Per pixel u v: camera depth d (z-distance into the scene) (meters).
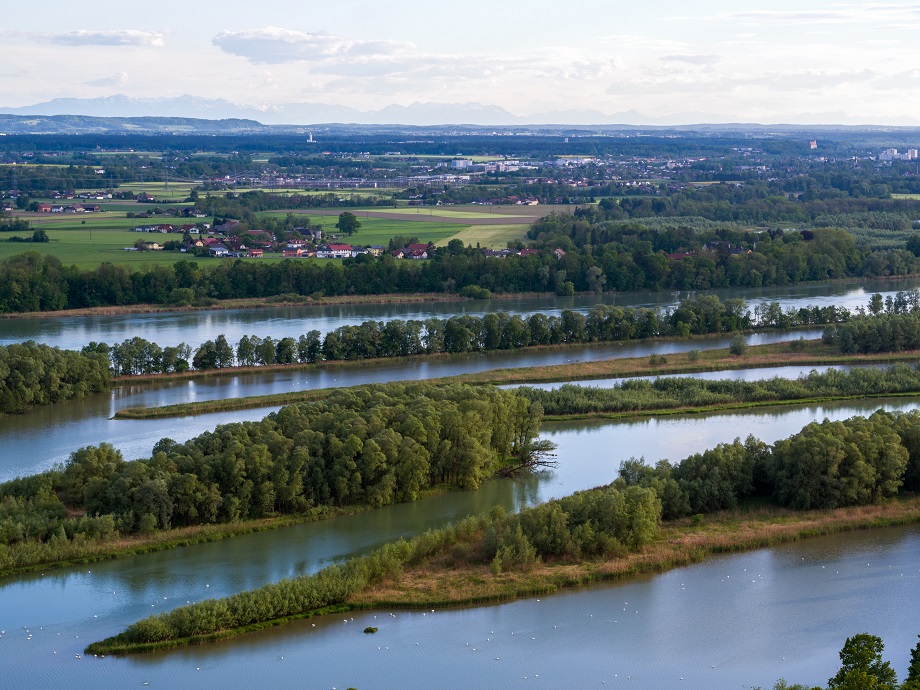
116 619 136.88
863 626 139.12
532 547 154.12
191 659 128.75
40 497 163.25
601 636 135.75
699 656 131.62
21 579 146.75
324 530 165.25
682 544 160.00
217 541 160.12
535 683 125.12
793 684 125.31
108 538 155.75
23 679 123.56
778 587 149.50
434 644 133.12
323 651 131.12
